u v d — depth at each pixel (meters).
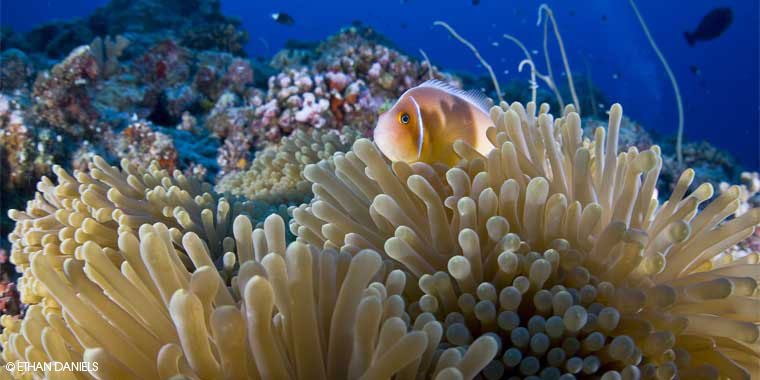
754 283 0.19
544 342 0.17
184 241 0.18
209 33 1.45
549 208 0.20
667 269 0.22
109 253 0.29
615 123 0.24
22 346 0.20
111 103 0.86
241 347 0.14
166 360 0.14
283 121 0.79
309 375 0.15
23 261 0.36
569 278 0.19
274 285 0.15
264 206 0.39
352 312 0.15
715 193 0.86
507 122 0.25
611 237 0.19
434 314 0.20
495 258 0.20
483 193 0.21
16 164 0.61
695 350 0.19
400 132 0.25
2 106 0.63
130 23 1.59
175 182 0.42
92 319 0.16
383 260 0.22
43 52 1.55
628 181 0.22
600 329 0.18
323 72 0.89
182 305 0.13
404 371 0.15
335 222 0.23
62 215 0.34
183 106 0.93
